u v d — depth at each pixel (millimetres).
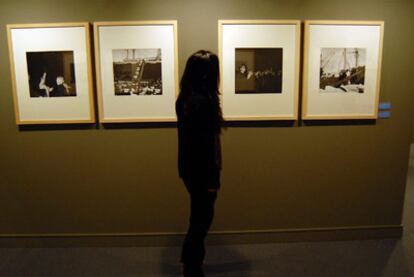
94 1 2182
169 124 2334
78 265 2250
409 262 2250
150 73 2238
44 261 2299
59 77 2240
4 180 2404
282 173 2439
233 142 2379
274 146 2396
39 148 2361
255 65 2250
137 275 2135
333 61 2285
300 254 2363
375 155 2457
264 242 2518
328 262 2256
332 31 2248
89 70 2225
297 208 2498
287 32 2221
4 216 2447
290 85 2283
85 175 2402
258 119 2312
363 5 2262
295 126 2375
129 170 2396
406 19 2295
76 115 2287
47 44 2201
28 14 2193
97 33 2188
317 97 2322
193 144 1739
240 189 2449
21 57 2213
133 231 2482
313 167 2443
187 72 1780
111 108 2273
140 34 2195
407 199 3477
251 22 2195
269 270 2166
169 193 2432
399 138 2443
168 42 2207
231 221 2492
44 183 2410
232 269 2180
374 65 2305
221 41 2211
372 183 2498
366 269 2172
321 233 2531
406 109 2408
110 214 2457
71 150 2365
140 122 2312
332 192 2488
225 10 2217
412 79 2371
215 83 1788
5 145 2354
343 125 2398
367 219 2551
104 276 2127
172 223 2475
